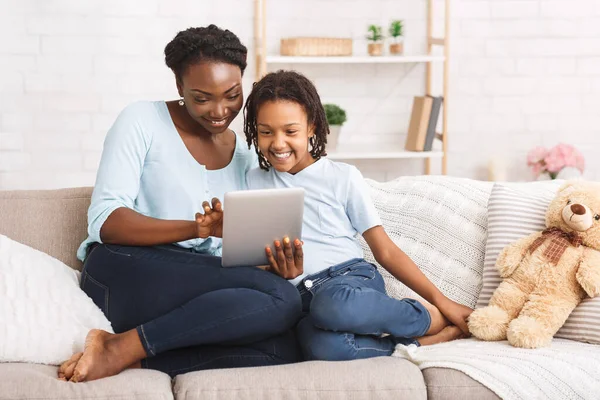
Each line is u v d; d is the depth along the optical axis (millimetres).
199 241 2145
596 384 1779
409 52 4332
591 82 4398
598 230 2027
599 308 1983
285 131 2127
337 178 2203
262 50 3926
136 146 2102
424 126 4055
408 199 2414
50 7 4070
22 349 1824
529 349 1908
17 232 2229
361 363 1812
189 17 4176
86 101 4164
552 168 4117
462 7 4305
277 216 1911
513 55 4355
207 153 2207
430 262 2281
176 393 1729
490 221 2258
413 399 1740
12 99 4113
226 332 1878
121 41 4145
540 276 2037
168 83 4211
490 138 4418
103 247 2057
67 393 1670
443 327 2133
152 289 1958
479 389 1755
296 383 1734
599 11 4344
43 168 4184
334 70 4312
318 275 2119
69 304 1949
